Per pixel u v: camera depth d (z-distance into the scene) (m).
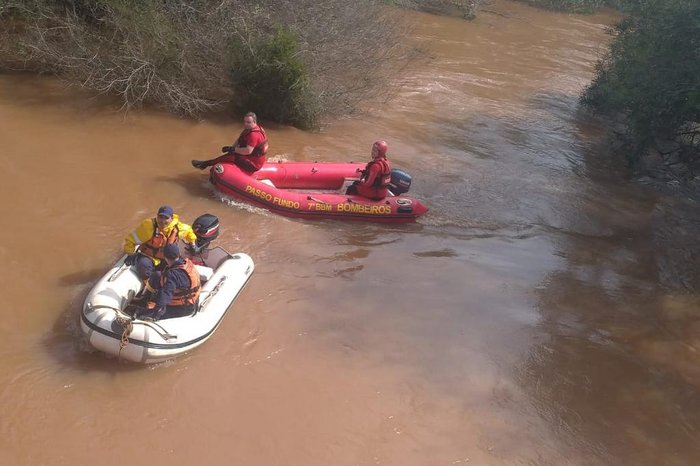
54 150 10.11
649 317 8.47
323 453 5.68
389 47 16.00
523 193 11.75
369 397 6.36
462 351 7.21
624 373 7.25
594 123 16.28
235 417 5.91
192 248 7.41
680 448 6.28
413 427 6.09
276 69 12.24
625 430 6.42
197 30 12.49
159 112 12.06
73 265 7.52
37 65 12.92
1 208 8.36
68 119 11.22
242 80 12.41
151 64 11.91
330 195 9.73
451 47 20.67
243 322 7.11
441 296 8.20
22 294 6.94
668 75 12.68
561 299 8.59
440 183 11.55
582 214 11.41
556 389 6.85
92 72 11.98
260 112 12.77
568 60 21.38
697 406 6.87
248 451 5.59
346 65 14.30
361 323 7.42
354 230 9.56
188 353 6.52
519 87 18.00
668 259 10.26
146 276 6.84
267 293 7.68
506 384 6.81
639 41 14.26
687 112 12.87
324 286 8.01
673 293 9.20
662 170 14.20
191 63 12.43
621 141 14.59
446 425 6.17
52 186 9.06
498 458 5.89
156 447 5.50
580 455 6.05
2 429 5.43
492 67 19.41
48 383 5.93
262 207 9.49
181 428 5.71
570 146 14.60
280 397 6.20
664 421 6.60
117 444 5.46
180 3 12.68
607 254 10.12
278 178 10.26
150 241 7.02
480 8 26.77
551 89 18.25
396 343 7.17
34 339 6.39
